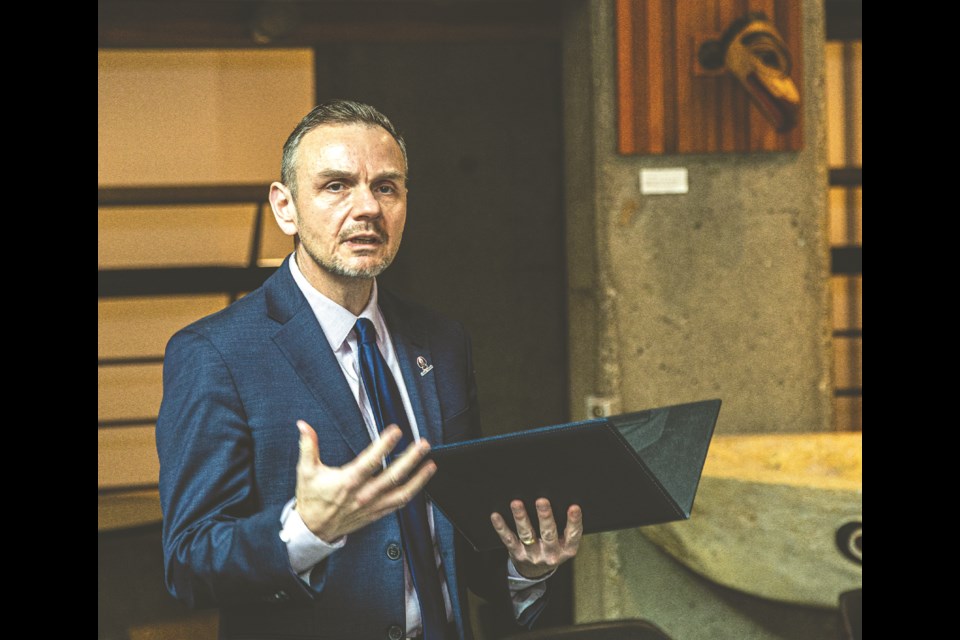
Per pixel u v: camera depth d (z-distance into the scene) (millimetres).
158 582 6008
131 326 7246
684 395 5359
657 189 5297
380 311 2432
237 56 6992
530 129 6930
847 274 7117
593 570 5250
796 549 4293
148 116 6926
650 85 5242
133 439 7320
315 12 6426
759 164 5379
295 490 2148
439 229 6902
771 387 5418
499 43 6863
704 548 4516
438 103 6871
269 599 2029
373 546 2182
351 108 2223
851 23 6719
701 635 5004
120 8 6160
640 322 5324
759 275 5398
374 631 2143
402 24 6523
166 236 7094
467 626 2312
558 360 7008
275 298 2307
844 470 5039
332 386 2223
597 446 2004
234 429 2135
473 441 2004
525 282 6969
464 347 2547
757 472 4461
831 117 7223
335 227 2164
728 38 5227
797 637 4852
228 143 7031
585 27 5336
